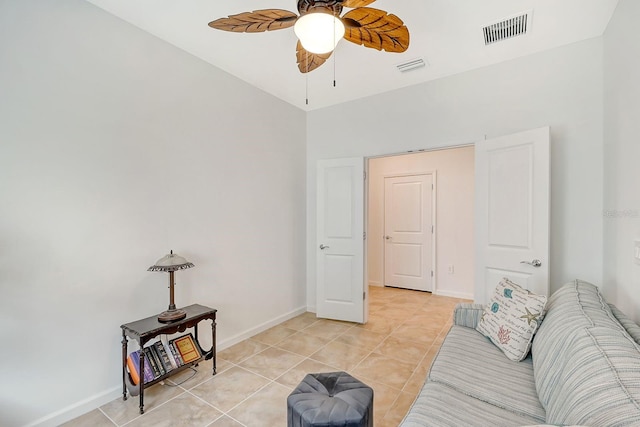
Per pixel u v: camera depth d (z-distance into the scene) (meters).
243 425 1.81
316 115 3.96
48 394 1.81
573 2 1.97
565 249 2.46
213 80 2.81
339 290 3.64
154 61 2.37
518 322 1.74
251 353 2.76
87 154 2.00
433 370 1.58
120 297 2.15
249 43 2.47
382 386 2.21
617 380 0.91
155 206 2.37
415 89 3.22
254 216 3.25
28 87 1.75
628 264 1.83
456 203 4.73
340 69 2.89
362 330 3.32
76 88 1.95
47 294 1.82
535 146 2.42
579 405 0.93
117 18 2.14
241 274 3.08
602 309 1.45
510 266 2.56
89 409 1.96
